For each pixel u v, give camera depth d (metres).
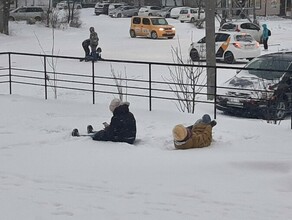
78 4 75.56
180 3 80.50
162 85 17.61
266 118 12.61
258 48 28.52
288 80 13.65
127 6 68.31
